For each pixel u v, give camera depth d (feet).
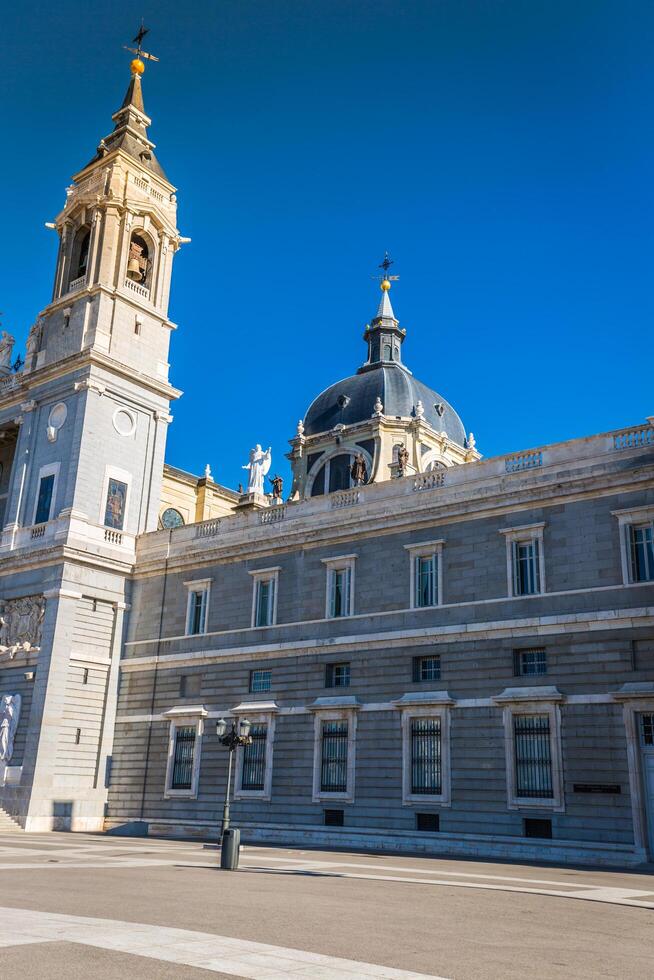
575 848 114.32
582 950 45.27
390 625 141.49
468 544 136.98
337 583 152.25
